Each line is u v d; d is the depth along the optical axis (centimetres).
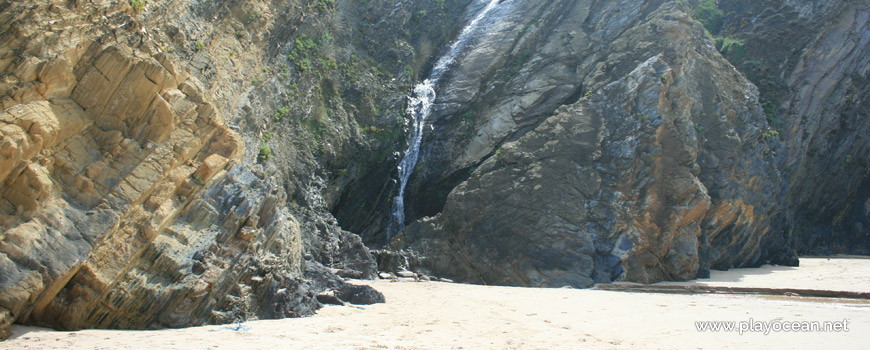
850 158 3856
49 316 1047
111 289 1077
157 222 1158
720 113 2694
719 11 4022
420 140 3041
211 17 1914
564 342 1091
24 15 1071
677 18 2777
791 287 1912
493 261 2336
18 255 979
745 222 2664
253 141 2025
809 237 3759
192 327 1148
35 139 1026
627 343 1083
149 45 1228
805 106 3612
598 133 2517
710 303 1620
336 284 1694
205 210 1256
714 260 2495
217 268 1224
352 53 2998
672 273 2284
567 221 2309
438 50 3412
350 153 2756
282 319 1286
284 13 2342
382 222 2833
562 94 2952
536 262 2250
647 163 2398
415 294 1789
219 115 1350
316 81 2675
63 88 1108
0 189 1009
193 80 1325
